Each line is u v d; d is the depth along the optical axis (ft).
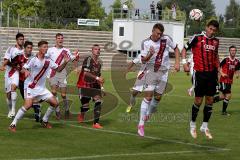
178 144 62.08
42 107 93.30
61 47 82.02
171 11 273.54
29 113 84.99
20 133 65.77
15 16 281.74
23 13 338.75
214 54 58.44
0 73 189.47
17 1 338.75
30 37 254.47
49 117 75.05
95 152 55.47
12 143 58.95
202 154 56.49
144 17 263.70
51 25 280.72
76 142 61.05
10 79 78.43
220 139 66.59
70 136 65.05
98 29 292.61
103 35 273.95
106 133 68.33
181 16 281.13
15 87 77.77
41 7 345.31
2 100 104.27
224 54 297.53
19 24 271.69
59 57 81.15
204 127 60.44
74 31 268.82
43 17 297.33
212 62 58.39
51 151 55.21
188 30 302.66
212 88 58.80
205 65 58.29
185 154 56.24
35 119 76.69
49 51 81.25
